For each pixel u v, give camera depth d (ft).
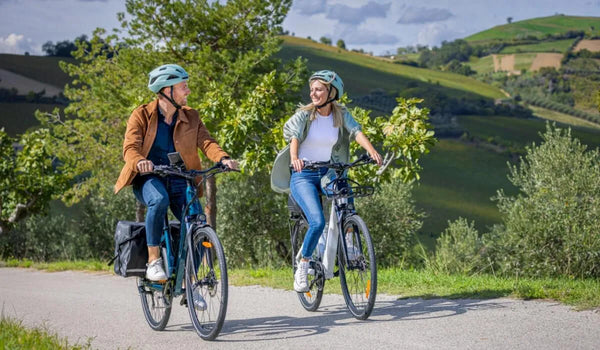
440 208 330.13
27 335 18.21
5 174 96.63
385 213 72.54
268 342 18.34
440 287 26.07
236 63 66.59
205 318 19.12
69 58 463.01
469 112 564.71
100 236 109.50
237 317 22.80
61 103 392.88
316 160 22.34
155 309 21.38
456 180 382.01
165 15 71.26
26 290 34.12
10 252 115.75
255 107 45.85
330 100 21.89
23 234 116.26
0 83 408.46
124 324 22.36
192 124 20.71
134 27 72.33
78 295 30.94
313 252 22.70
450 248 59.57
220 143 46.57
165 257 20.13
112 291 32.40
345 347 17.24
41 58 457.68
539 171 60.49
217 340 18.98
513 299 22.41
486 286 25.16
